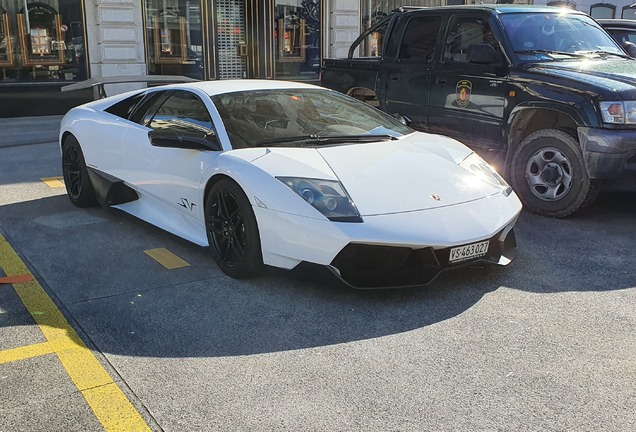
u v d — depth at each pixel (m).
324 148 4.11
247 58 14.41
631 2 18.20
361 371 2.84
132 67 12.92
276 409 2.55
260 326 3.31
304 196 3.57
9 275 4.07
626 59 6.07
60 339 3.18
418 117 6.63
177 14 13.46
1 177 7.07
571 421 2.45
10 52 11.99
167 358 2.98
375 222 3.48
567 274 4.04
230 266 3.98
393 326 3.30
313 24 14.91
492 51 5.71
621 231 5.00
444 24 6.42
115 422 2.47
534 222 5.27
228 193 3.93
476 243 3.66
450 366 2.88
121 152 5.11
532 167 5.48
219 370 2.87
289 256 3.61
